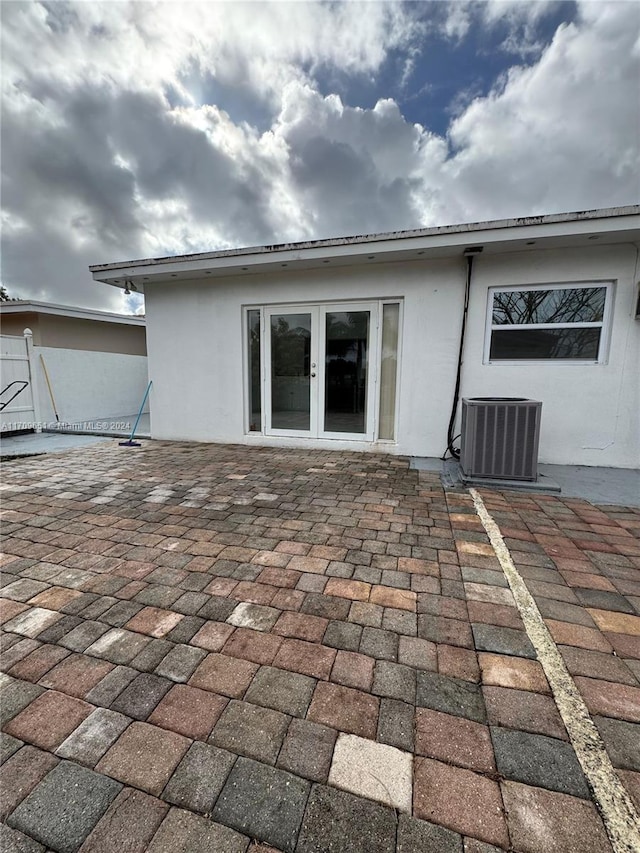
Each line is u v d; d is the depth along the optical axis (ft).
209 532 9.69
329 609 6.59
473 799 3.65
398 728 4.40
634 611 6.58
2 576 7.62
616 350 15.26
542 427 16.33
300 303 19.16
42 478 14.52
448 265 16.75
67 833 3.38
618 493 12.74
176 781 3.81
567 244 14.89
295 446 20.10
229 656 5.49
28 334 24.82
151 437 22.91
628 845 3.29
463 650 5.65
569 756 4.08
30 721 4.46
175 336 21.58
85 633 5.95
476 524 10.24
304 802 3.62
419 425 17.94
